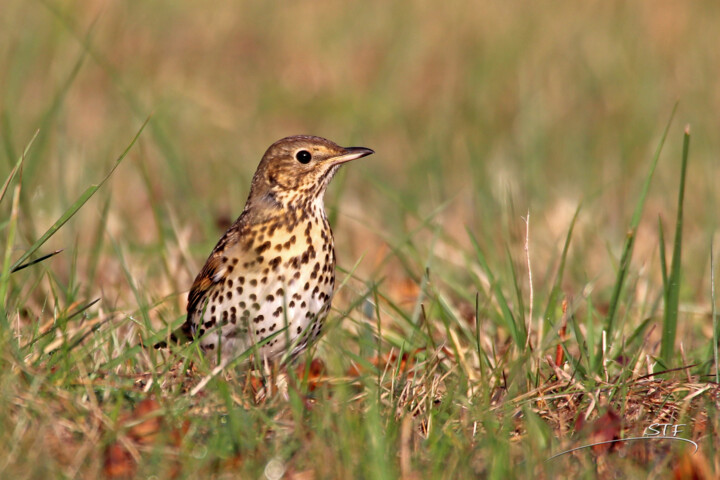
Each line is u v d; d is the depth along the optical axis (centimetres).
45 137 1428
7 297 1061
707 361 969
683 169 1001
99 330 980
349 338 1105
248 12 3116
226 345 988
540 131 2127
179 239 1298
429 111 2481
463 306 1270
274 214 991
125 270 1137
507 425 788
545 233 1535
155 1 3030
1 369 812
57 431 742
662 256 1012
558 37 2906
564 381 907
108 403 809
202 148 2127
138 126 1989
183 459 728
